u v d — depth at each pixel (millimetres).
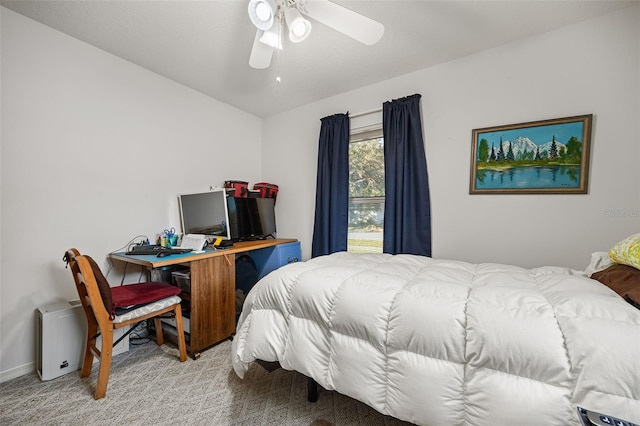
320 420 1235
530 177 1788
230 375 1606
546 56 1738
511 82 1851
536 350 748
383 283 1132
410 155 2217
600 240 1601
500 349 788
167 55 2016
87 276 1348
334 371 1066
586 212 1636
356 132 2613
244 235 2699
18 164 1590
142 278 2178
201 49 1941
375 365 988
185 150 2504
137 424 1218
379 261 1671
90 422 1229
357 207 2703
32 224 1644
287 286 1280
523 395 741
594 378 668
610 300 821
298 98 2789
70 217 1798
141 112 2174
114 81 2008
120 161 2049
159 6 1526
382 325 999
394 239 2262
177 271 2078
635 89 1510
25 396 1407
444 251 2113
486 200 1953
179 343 1757
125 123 2074
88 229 1881
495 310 860
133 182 2129
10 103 1560
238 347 1334
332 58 2047
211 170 2744
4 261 1549
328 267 1403
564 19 1622
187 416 1265
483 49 1937
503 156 1876
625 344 678
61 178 1756
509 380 775
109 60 1979
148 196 2227
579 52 1646
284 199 3141
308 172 2938
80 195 1842
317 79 2377
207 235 2273
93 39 1825
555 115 1713
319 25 1671
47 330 1547
